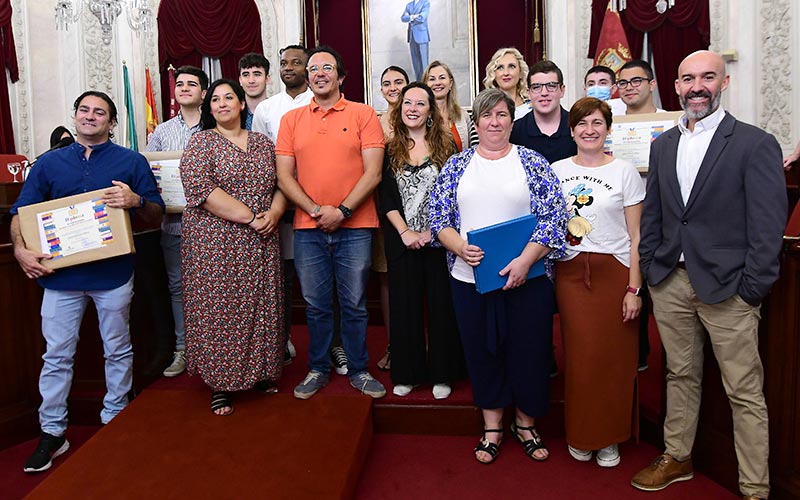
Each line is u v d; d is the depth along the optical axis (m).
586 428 2.33
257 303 2.55
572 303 2.31
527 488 2.24
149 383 3.04
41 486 2.11
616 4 5.03
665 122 2.61
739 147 1.93
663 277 2.12
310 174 2.59
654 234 2.17
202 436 2.40
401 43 6.20
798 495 1.96
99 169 2.60
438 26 6.15
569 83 5.77
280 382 2.90
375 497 2.21
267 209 2.57
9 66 5.14
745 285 1.90
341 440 2.34
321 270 2.64
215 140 2.53
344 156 2.58
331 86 2.58
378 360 3.20
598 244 2.26
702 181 1.99
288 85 3.18
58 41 5.41
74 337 2.61
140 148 5.91
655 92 5.12
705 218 2.00
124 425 2.50
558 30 5.79
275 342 2.60
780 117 4.34
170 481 2.12
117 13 3.83
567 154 2.63
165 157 2.99
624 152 2.66
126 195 2.52
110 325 2.64
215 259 2.49
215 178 2.50
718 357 2.04
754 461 1.99
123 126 5.73
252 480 2.11
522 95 3.37
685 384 2.20
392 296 2.69
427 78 3.06
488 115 2.22
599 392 2.31
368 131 2.62
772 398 2.07
